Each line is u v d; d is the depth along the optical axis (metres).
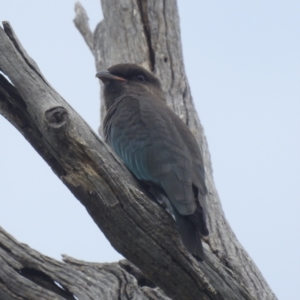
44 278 11.93
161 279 10.87
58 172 10.78
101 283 12.34
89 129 11.18
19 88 10.70
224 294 11.00
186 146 12.65
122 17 18.20
